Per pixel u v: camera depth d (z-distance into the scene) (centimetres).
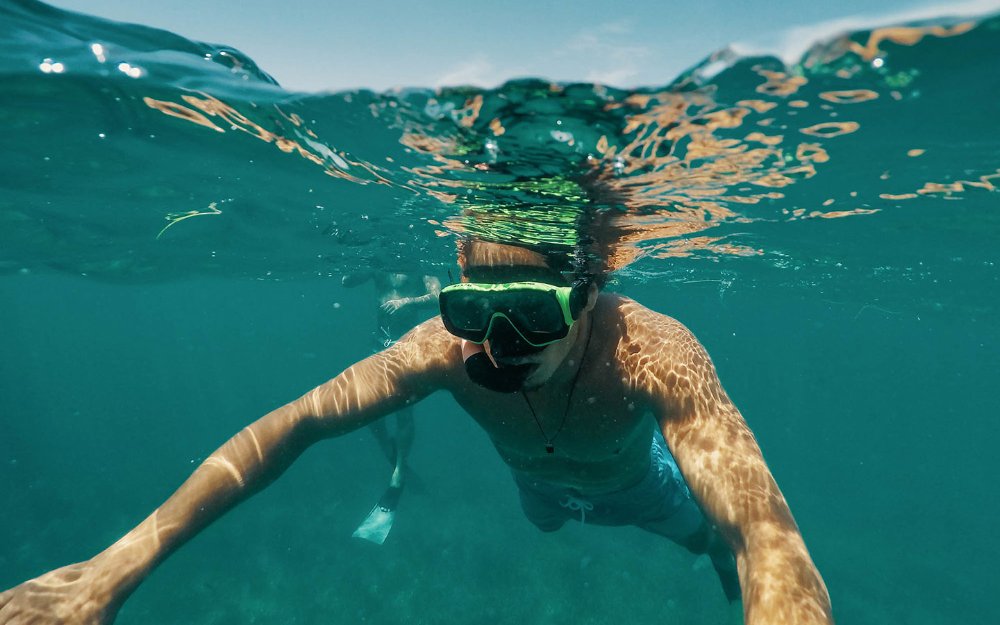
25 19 101
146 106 136
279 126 140
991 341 911
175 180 206
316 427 69
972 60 85
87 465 626
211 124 146
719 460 54
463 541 390
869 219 211
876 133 117
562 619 303
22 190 221
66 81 122
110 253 377
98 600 49
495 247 65
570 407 71
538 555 370
